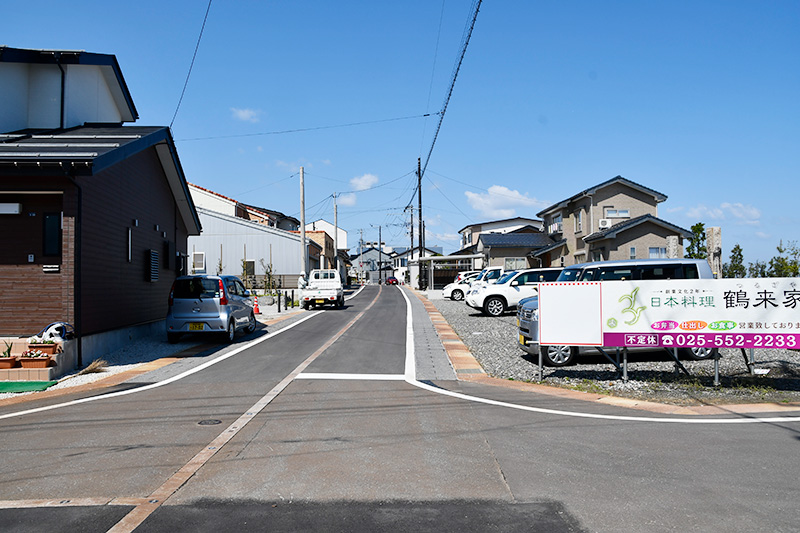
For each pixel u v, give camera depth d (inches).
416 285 2122.3
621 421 259.4
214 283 524.7
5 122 502.6
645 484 178.5
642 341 344.2
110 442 224.5
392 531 145.5
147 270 574.2
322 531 145.4
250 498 167.6
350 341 543.8
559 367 409.4
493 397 312.5
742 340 330.3
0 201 414.9
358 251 4013.3
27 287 413.1
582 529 146.9
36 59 517.3
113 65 580.1
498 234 1798.7
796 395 320.5
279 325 705.6
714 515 155.1
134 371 397.1
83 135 486.9
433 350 485.7
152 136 507.5
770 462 199.5
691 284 338.6
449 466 196.4
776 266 746.8
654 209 1218.6
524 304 428.1
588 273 431.8
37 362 366.6
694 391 332.2
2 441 227.5
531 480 182.5
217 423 253.4
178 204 687.7
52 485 178.2
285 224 2230.6
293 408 282.7
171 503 163.8
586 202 1246.3
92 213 443.5
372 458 204.8
